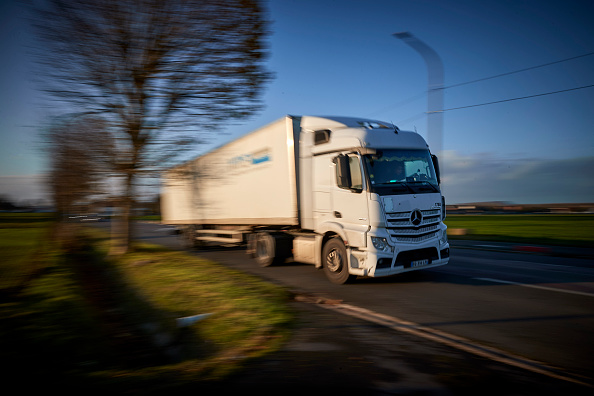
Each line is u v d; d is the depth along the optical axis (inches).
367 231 293.9
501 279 317.1
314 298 270.5
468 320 207.9
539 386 127.2
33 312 249.3
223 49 390.0
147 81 398.9
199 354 174.1
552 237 682.8
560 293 263.1
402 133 331.0
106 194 440.5
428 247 308.5
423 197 312.5
